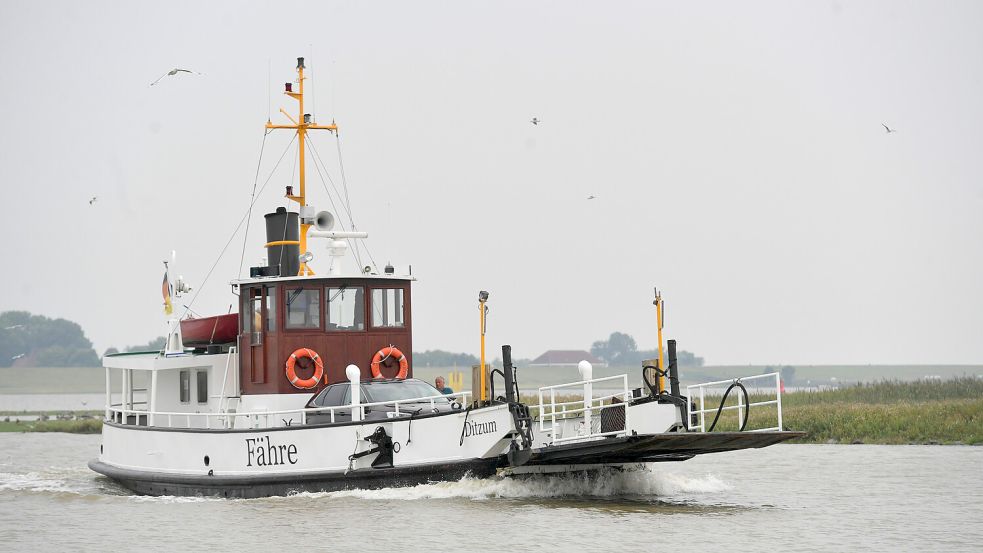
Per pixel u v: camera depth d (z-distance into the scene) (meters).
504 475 98.94
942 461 138.25
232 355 116.94
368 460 98.88
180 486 108.88
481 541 80.44
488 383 105.19
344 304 112.00
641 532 83.88
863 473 126.88
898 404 197.88
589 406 96.06
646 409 92.81
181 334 124.50
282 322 110.12
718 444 93.38
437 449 98.06
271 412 101.12
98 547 82.81
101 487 128.00
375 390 104.88
